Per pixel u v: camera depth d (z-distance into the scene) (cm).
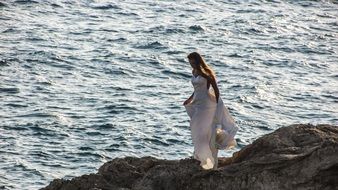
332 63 7162
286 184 1595
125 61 6719
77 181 1730
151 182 1689
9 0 8812
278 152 1661
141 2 9269
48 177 3859
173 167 1702
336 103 5762
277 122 5175
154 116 5047
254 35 8012
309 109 5559
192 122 1756
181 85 6031
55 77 6038
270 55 7256
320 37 8138
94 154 4250
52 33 7619
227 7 9269
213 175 1656
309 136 1706
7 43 7094
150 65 6644
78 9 8769
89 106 5250
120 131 4662
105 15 8581
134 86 5900
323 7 9656
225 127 1747
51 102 5297
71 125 4766
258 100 5675
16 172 3894
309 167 1586
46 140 4459
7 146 4297
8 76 5956
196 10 9012
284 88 6097
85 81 5988
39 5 8762
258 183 1616
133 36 7669
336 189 1565
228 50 7331
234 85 6078
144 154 4312
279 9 9338
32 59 6525
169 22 8356
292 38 8006
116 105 5269
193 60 1734
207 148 1738
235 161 1769
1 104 5162
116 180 1745
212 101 1742
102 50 7056
